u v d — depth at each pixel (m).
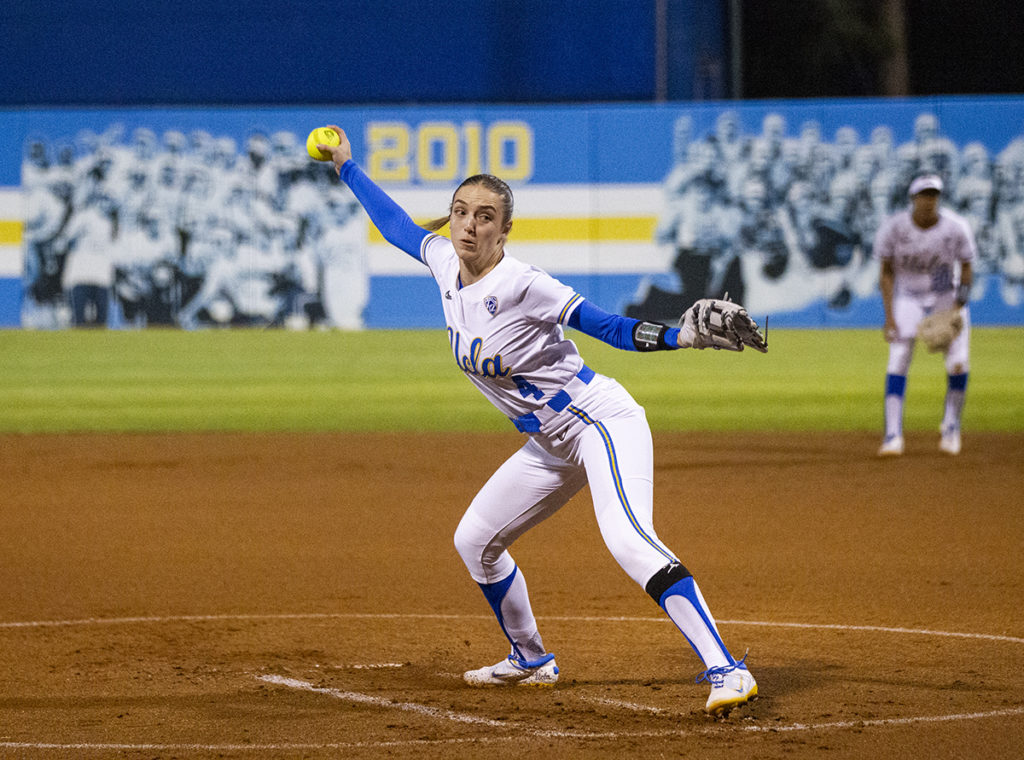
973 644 22.36
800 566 29.34
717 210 77.12
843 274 77.44
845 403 61.31
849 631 23.36
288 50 90.88
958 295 45.50
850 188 76.62
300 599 26.56
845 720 17.56
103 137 78.31
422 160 78.19
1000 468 43.84
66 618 24.86
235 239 78.88
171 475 43.94
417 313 78.81
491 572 19.12
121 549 31.91
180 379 68.56
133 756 16.27
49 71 91.06
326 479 42.97
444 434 54.34
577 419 17.72
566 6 90.31
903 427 55.19
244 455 48.50
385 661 21.55
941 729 17.14
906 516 35.56
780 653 21.70
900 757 15.95
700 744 16.48
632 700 18.80
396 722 17.73
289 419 58.31
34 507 37.91
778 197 76.94
